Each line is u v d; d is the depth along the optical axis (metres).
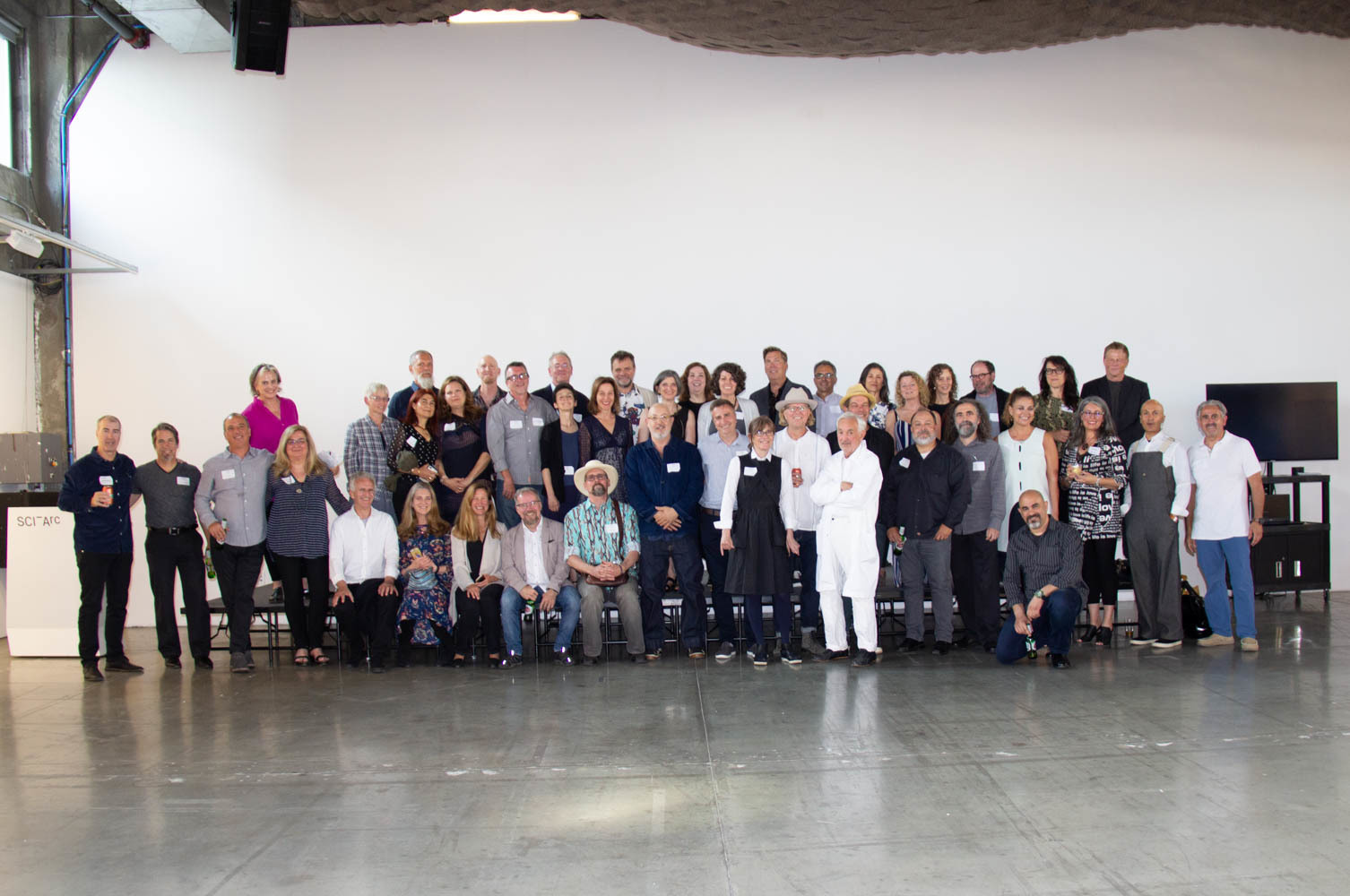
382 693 5.54
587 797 3.68
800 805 3.55
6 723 4.99
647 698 5.23
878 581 6.59
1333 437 8.18
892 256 8.52
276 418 7.12
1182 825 3.29
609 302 8.50
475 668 6.21
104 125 8.46
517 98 8.48
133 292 8.45
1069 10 6.37
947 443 6.62
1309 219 8.65
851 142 8.52
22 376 8.31
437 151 8.48
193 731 4.77
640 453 6.28
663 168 8.51
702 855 3.12
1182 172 8.59
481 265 8.48
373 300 8.46
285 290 8.46
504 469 6.64
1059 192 8.55
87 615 6.15
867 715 4.77
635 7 6.37
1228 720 4.55
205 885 2.99
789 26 6.58
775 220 8.52
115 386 8.45
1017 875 2.92
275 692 5.62
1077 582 5.77
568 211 8.48
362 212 8.47
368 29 8.45
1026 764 3.96
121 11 8.33
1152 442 6.42
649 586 6.34
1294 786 3.66
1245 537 6.31
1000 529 6.32
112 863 3.18
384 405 6.96
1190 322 8.60
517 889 2.90
